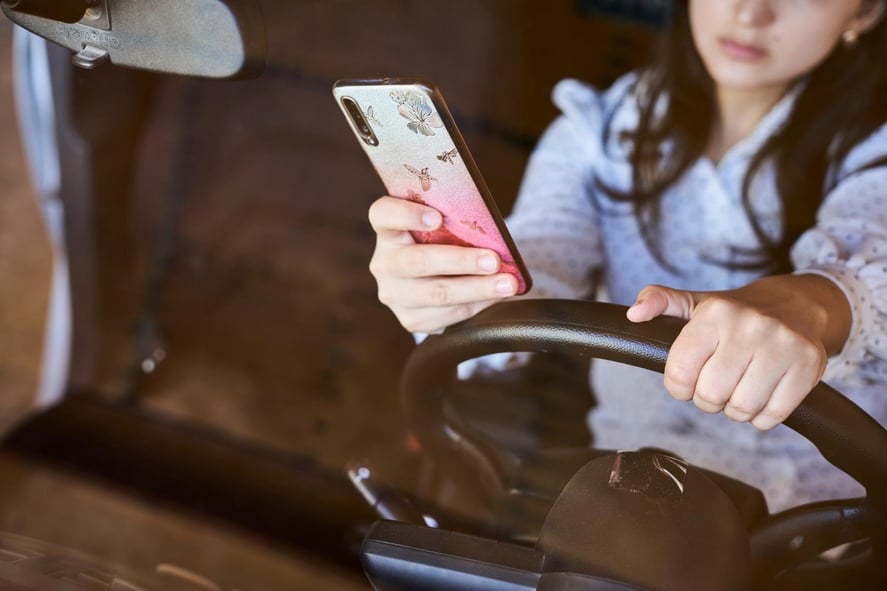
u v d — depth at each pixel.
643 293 0.69
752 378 0.64
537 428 1.18
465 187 0.69
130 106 1.65
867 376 0.95
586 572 0.60
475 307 0.77
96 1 0.67
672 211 1.19
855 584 0.73
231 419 1.74
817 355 0.64
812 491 1.10
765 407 0.65
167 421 1.67
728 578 0.61
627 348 0.66
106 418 1.59
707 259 1.17
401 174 0.71
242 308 2.01
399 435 1.73
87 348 1.81
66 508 1.28
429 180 0.70
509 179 1.97
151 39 0.67
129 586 0.69
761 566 0.73
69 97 1.53
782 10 1.00
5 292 2.03
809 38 1.01
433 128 0.65
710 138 1.17
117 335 1.87
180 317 1.96
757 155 1.12
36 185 1.75
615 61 2.39
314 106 2.39
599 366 1.18
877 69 1.07
